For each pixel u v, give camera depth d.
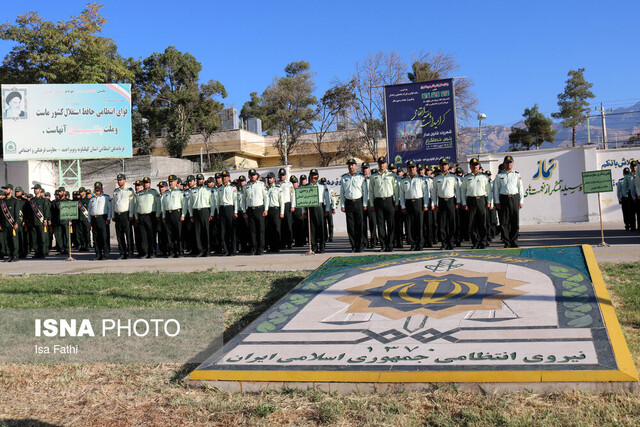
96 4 34.44
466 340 5.51
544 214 22.41
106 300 8.98
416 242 13.50
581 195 21.98
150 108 42.22
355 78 38.75
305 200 13.56
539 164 22.45
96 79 33.72
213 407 4.84
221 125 43.62
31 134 26.12
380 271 8.69
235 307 8.19
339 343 5.80
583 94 37.12
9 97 26.08
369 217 14.26
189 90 42.19
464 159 23.28
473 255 9.09
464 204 13.18
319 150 41.69
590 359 4.77
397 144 20.03
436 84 19.67
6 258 18.89
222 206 14.95
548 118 39.59
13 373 6.14
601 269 8.95
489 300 6.70
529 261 8.30
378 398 4.71
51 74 32.53
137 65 42.34
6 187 17.73
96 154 26.34
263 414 4.58
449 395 4.57
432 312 6.46
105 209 16.70
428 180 13.41
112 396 5.35
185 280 10.40
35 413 5.04
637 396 4.30
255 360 5.56
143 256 16.36
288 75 46.66
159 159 32.09
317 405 4.67
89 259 17.08
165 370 5.99
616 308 6.82
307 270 10.67
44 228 18.92
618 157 21.69
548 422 4.01
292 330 6.38
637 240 13.02
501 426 4.01
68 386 5.69
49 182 30.44
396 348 5.49
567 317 5.88
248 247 15.48
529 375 4.59
